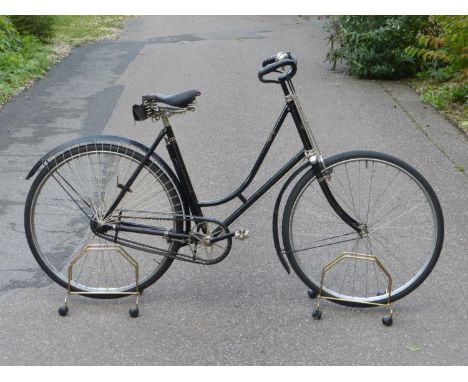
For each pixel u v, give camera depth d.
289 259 4.11
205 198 5.74
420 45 9.95
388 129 7.73
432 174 6.32
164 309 4.08
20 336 3.80
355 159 3.98
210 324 3.93
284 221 4.06
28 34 12.62
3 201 5.63
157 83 9.87
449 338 3.79
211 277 4.45
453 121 8.02
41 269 4.55
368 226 4.49
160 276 4.19
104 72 10.61
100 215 4.14
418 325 3.91
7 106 8.68
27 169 6.44
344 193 5.64
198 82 9.92
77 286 4.20
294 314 4.03
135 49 12.57
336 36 10.61
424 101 8.87
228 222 4.07
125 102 8.85
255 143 7.19
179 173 4.06
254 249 4.83
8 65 10.25
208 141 7.26
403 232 5.01
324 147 7.11
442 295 4.23
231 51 12.31
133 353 3.66
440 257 4.69
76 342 3.75
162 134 4.02
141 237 4.84
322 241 4.89
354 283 4.36
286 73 3.91
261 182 6.09
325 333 3.84
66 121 8.03
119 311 4.07
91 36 13.84
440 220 3.99
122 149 4.04
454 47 8.31
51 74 10.48
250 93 9.29
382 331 3.86
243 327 3.90
